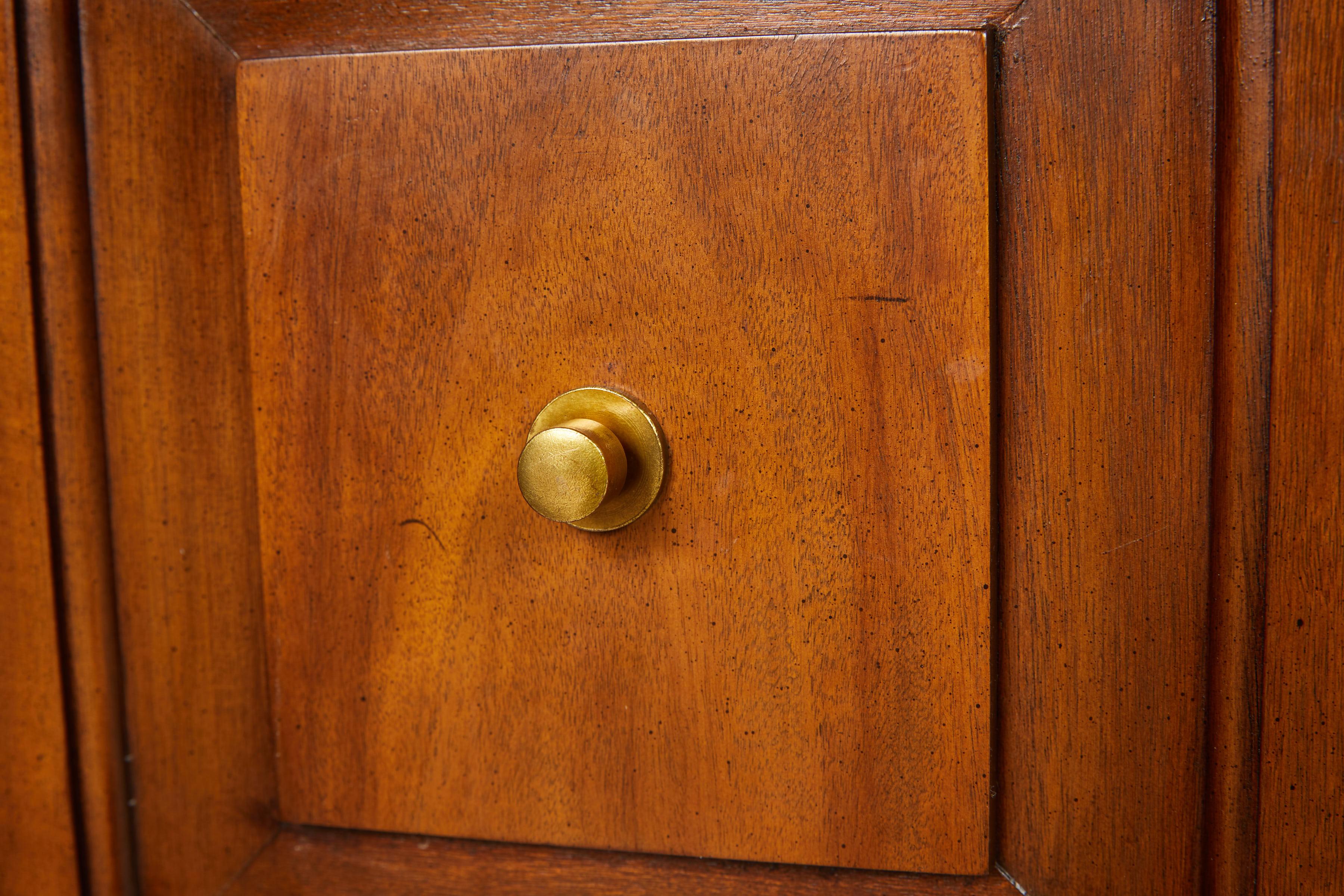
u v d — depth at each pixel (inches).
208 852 20.0
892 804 19.2
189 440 19.7
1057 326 18.8
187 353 19.6
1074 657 18.9
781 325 19.0
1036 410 18.9
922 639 19.1
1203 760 18.7
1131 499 18.7
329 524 19.8
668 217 19.1
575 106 19.1
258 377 19.8
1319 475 18.0
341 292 19.6
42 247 19.0
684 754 19.5
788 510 19.1
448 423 19.6
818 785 19.3
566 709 19.6
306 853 20.1
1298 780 18.2
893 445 19.0
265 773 20.1
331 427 19.7
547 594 19.5
